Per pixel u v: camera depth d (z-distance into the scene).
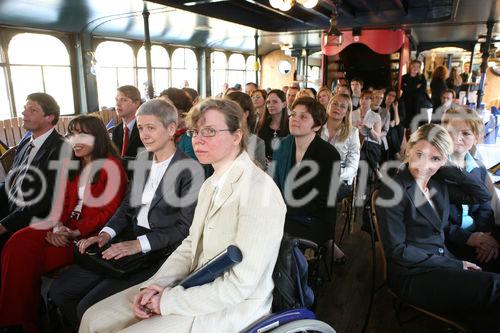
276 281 1.35
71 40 7.05
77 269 1.86
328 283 2.54
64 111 7.20
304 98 2.37
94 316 1.41
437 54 12.12
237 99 2.77
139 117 1.80
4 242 2.18
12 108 6.17
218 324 1.27
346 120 3.04
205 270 1.26
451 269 1.61
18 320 1.90
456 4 4.48
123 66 8.45
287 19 6.96
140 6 5.58
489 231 2.19
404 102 5.90
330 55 6.69
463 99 6.12
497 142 4.93
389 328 2.08
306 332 1.37
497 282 1.50
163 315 1.30
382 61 7.29
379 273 2.67
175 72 10.38
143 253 1.74
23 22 5.89
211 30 8.66
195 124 1.37
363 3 5.66
